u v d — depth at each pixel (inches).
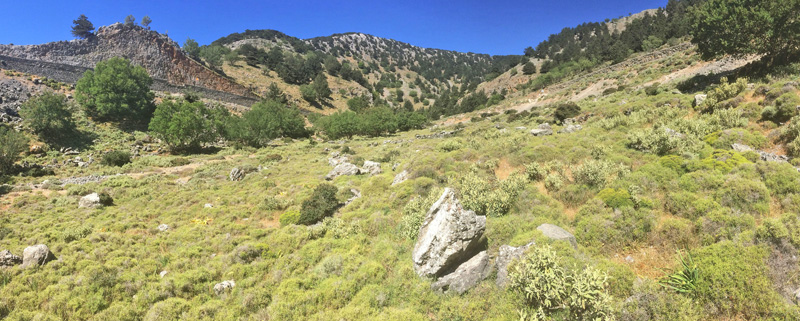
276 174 1218.6
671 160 524.4
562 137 878.4
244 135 2087.8
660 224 376.5
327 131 2783.0
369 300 346.6
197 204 864.9
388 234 525.7
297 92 4682.6
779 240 284.2
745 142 577.6
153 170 1395.2
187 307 363.9
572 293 267.1
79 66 2726.4
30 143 1493.6
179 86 3134.8
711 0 1161.4
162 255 522.3
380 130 2847.0
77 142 1689.2
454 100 5339.6
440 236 367.6
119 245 558.3
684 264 283.9
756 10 989.8
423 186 672.4
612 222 390.3
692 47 2396.7
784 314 225.8
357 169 1038.4
